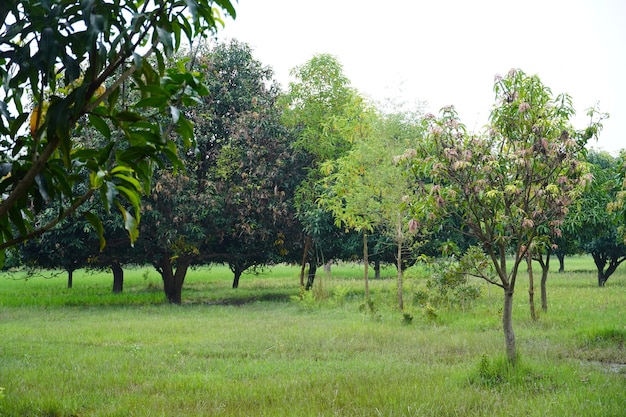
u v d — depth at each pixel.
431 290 18.53
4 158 3.11
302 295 20.41
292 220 22.81
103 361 9.66
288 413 6.39
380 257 24.50
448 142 8.21
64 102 2.67
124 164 2.98
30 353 10.50
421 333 12.63
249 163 21.14
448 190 8.11
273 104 23.72
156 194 19.36
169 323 15.16
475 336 12.11
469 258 9.71
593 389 7.38
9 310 19.47
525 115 8.25
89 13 2.61
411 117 18.03
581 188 8.14
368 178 17.97
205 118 21.19
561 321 14.15
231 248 24.11
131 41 2.89
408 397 6.96
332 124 21.67
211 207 20.56
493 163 7.93
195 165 19.48
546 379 8.00
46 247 20.41
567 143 7.94
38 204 2.93
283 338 12.33
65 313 18.42
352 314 16.97
